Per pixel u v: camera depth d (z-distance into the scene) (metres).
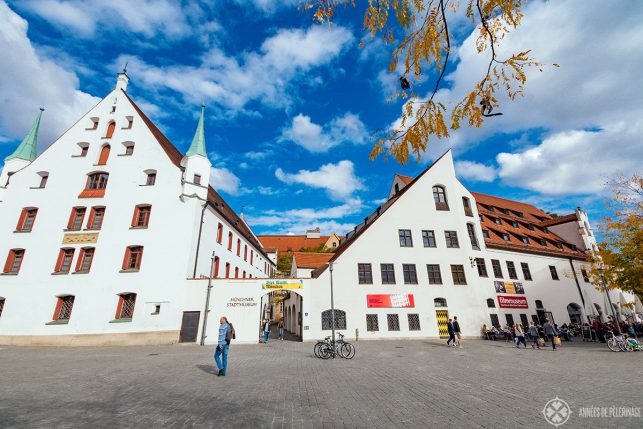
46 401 7.07
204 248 26.27
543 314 30.28
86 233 24.36
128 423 5.62
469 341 24.45
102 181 26.47
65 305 22.92
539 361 13.70
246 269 38.84
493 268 29.94
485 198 39.81
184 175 25.83
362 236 28.14
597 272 26.78
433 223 29.62
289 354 16.72
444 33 3.28
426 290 27.14
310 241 76.75
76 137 27.88
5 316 22.39
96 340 21.52
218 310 22.98
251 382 9.29
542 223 41.53
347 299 25.92
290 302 38.56
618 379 9.47
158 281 22.95
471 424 5.60
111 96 29.34
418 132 3.61
